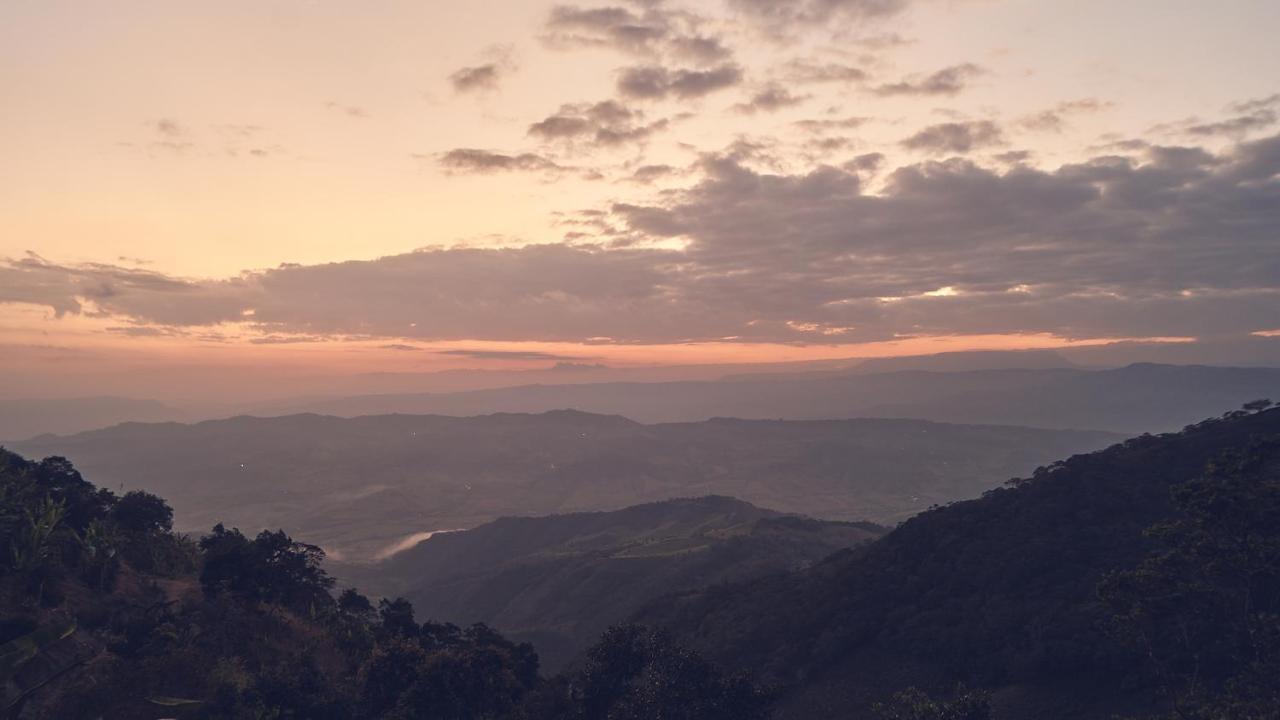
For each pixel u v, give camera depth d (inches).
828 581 3941.9
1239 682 1491.1
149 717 1563.7
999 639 2854.3
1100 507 3334.2
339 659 2276.1
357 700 1883.6
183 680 1699.1
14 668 1539.1
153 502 2829.7
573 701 1994.3
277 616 2359.7
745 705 1779.0
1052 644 2628.0
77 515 2367.1
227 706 1646.2
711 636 3988.7
